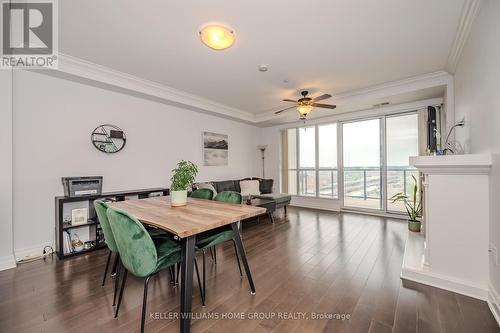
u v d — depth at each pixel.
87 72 2.93
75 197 2.80
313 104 3.61
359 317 1.57
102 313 1.64
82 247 2.89
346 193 5.36
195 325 1.50
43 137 2.82
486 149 1.81
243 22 2.06
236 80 3.47
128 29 2.15
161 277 2.21
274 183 6.39
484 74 1.81
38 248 2.75
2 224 2.38
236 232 1.90
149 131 3.96
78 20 2.01
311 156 5.83
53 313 1.64
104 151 3.36
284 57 2.75
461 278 1.89
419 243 2.88
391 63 2.93
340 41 2.40
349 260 2.51
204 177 5.00
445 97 3.41
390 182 4.65
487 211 1.80
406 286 1.97
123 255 1.44
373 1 1.82
